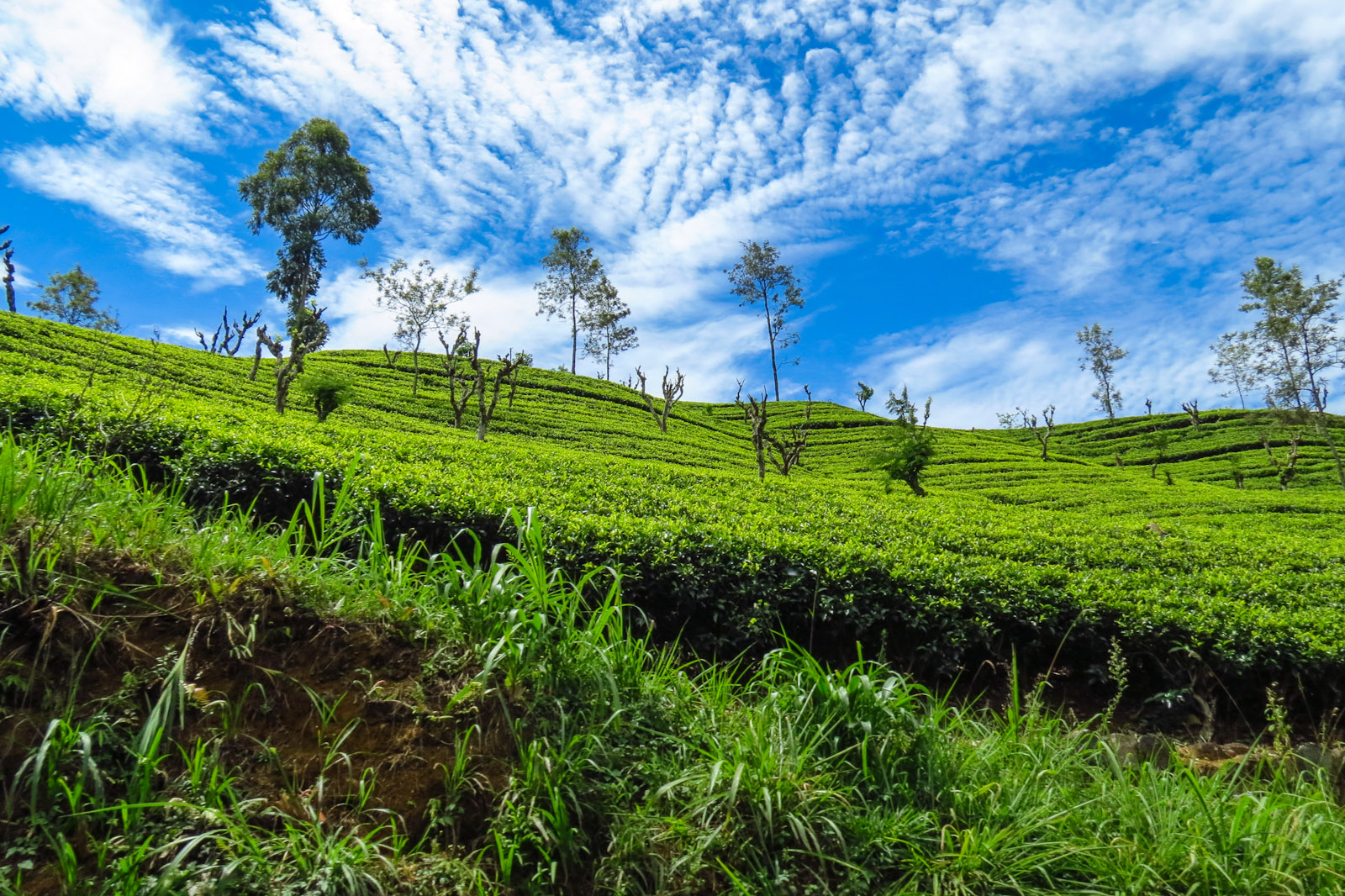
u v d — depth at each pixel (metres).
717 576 6.95
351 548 6.45
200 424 8.39
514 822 3.05
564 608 4.09
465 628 3.82
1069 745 4.39
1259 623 7.21
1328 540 16.12
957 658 6.78
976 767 3.96
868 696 4.02
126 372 19.30
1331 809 4.07
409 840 3.01
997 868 3.30
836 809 3.48
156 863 2.59
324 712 3.23
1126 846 3.47
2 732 2.68
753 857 3.23
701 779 3.47
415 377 36.94
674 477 14.58
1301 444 46.09
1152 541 12.05
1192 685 6.86
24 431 7.24
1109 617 7.40
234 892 2.54
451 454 12.05
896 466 20.52
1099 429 60.69
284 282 52.56
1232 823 3.59
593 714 3.69
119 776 2.76
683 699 4.15
